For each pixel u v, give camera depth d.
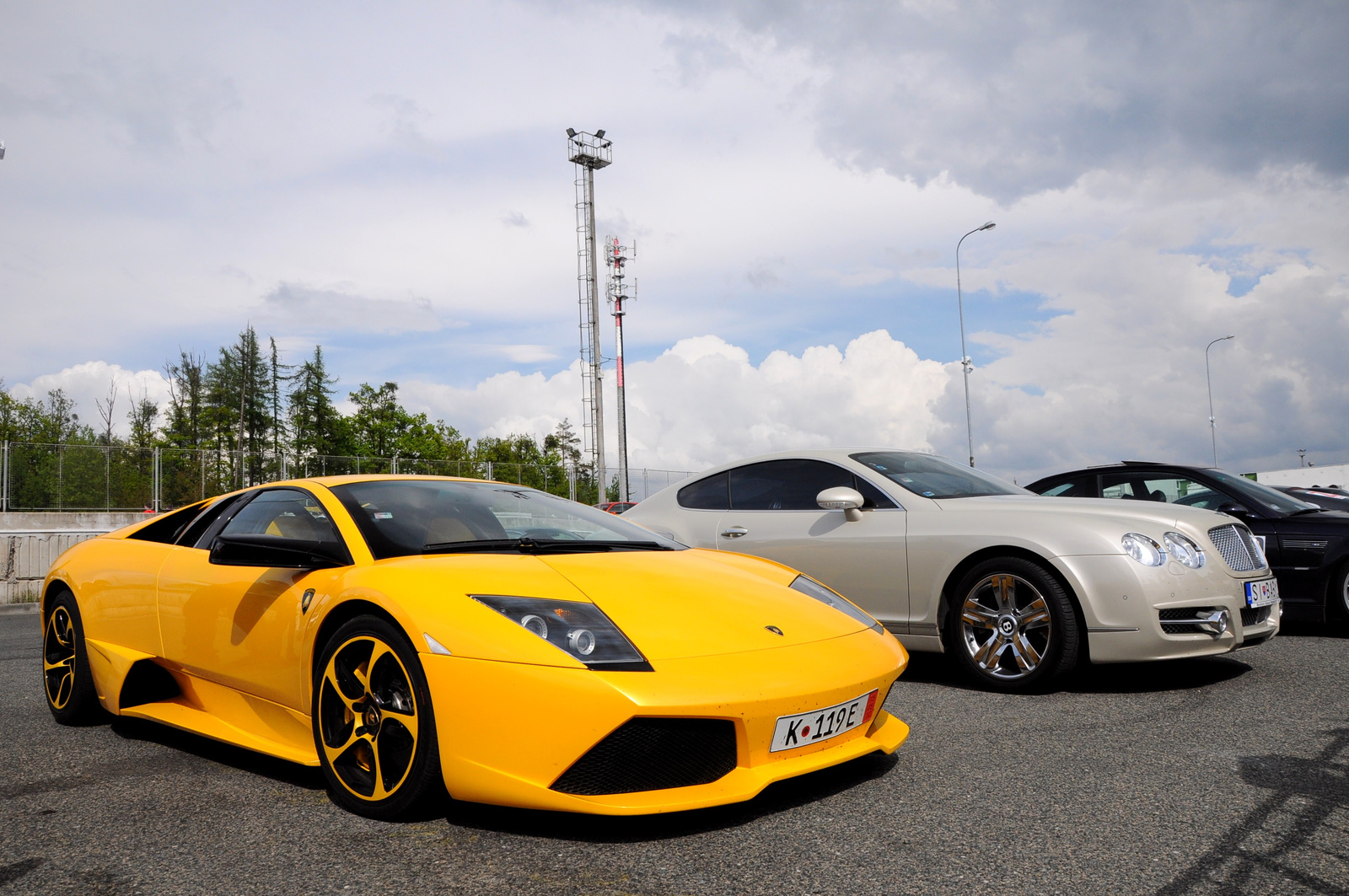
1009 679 4.13
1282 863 2.05
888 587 4.54
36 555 10.57
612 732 2.15
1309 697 3.87
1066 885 1.95
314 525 3.01
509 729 2.21
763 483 5.27
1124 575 3.92
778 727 2.35
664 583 2.67
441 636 2.32
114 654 3.49
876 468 4.93
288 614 2.79
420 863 2.13
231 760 3.14
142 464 24.20
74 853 2.25
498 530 3.11
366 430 66.06
